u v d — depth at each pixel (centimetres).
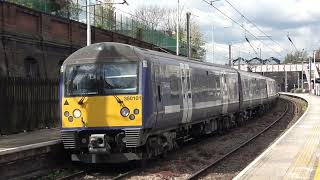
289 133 2125
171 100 1516
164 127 1490
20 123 1791
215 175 1301
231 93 2506
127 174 1261
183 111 1644
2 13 1836
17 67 1933
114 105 1308
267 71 9706
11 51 1897
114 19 3372
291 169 1184
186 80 1702
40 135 1620
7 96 1727
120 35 3130
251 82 3284
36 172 1262
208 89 2008
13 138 1522
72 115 1338
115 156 1317
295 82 13075
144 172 1313
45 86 1966
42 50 2125
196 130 1969
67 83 1357
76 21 2427
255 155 1709
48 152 1320
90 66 1348
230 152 1686
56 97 2044
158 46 4275
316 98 6650
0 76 1734
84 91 1337
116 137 1309
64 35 2317
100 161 1321
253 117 3628
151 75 1353
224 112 2359
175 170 1352
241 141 2131
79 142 1344
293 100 6875
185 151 1744
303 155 1431
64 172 1327
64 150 1408
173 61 1582
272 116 3944
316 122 2769
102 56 1347
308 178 1066
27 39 2005
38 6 2344
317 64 9550
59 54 2267
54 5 2459
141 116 1294
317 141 1806
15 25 1923
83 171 1327
